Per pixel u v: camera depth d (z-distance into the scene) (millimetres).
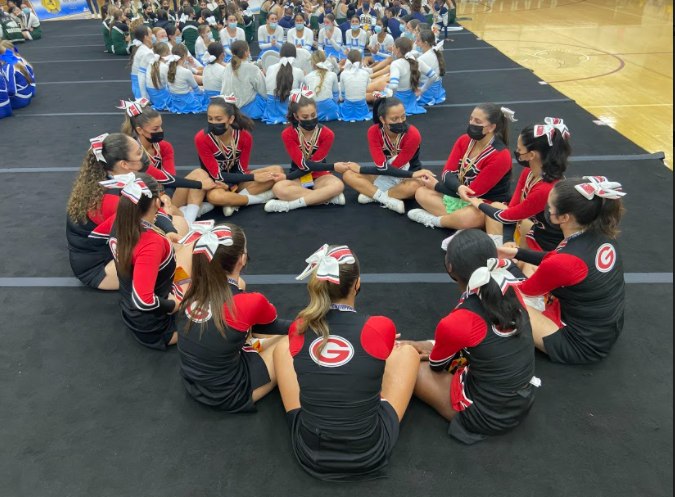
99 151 3340
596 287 2617
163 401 2771
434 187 4367
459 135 6754
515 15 17266
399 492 2234
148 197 2680
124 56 12750
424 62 7703
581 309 2723
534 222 3496
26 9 15086
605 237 2600
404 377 2479
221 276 2281
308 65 8555
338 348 2051
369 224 4602
